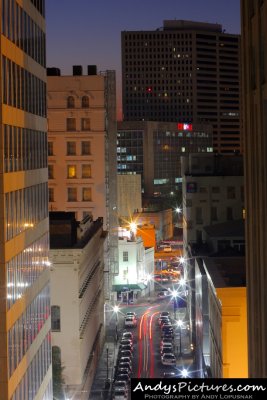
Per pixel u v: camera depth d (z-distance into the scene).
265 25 49.53
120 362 111.31
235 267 94.44
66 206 144.88
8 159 54.94
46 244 71.25
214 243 123.06
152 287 174.12
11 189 55.56
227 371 73.75
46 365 69.94
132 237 170.75
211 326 89.56
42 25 70.94
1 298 52.84
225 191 143.75
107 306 139.88
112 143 147.62
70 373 90.94
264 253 52.81
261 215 52.91
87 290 100.69
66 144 144.50
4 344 52.81
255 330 56.81
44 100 71.62
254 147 56.03
